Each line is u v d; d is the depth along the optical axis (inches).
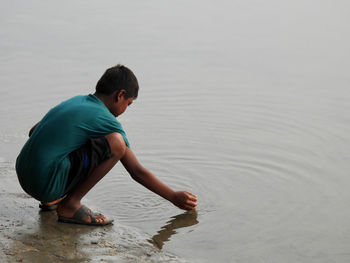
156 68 271.7
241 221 133.3
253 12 380.5
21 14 386.6
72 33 335.6
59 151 122.8
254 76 260.4
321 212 138.1
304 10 384.5
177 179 157.3
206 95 235.6
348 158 171.6
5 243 115.8
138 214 137.0
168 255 116.0
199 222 132.7
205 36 325.4
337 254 118.3
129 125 203.2
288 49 300.0
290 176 159.5
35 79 255.9
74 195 128.0
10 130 197.3
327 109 217.8
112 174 162.6
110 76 130.3
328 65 273.6
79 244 117.8
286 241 124.0
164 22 357.4
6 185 150.6
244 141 187.2
